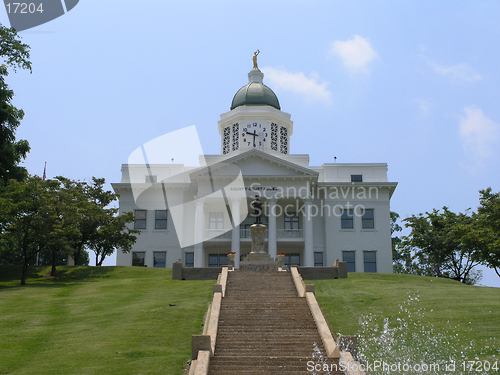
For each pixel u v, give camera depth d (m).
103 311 26.72
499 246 41.25
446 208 58.19
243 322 22.22
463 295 28.48
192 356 18.28
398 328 22.73
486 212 46.66
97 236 49.19
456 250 55.94
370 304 26.81
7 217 36.59
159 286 33.88
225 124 63.34
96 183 53.44
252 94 63.69
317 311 22.97
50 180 47.66
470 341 20.62
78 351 19.84
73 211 43.59
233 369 17.27
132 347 20.55
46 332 22.61
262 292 27.41
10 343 20.84
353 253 55.72
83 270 44.53
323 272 36.72
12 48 40.88
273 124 62.38
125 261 55.53
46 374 17.31
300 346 19.62
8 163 42.12
